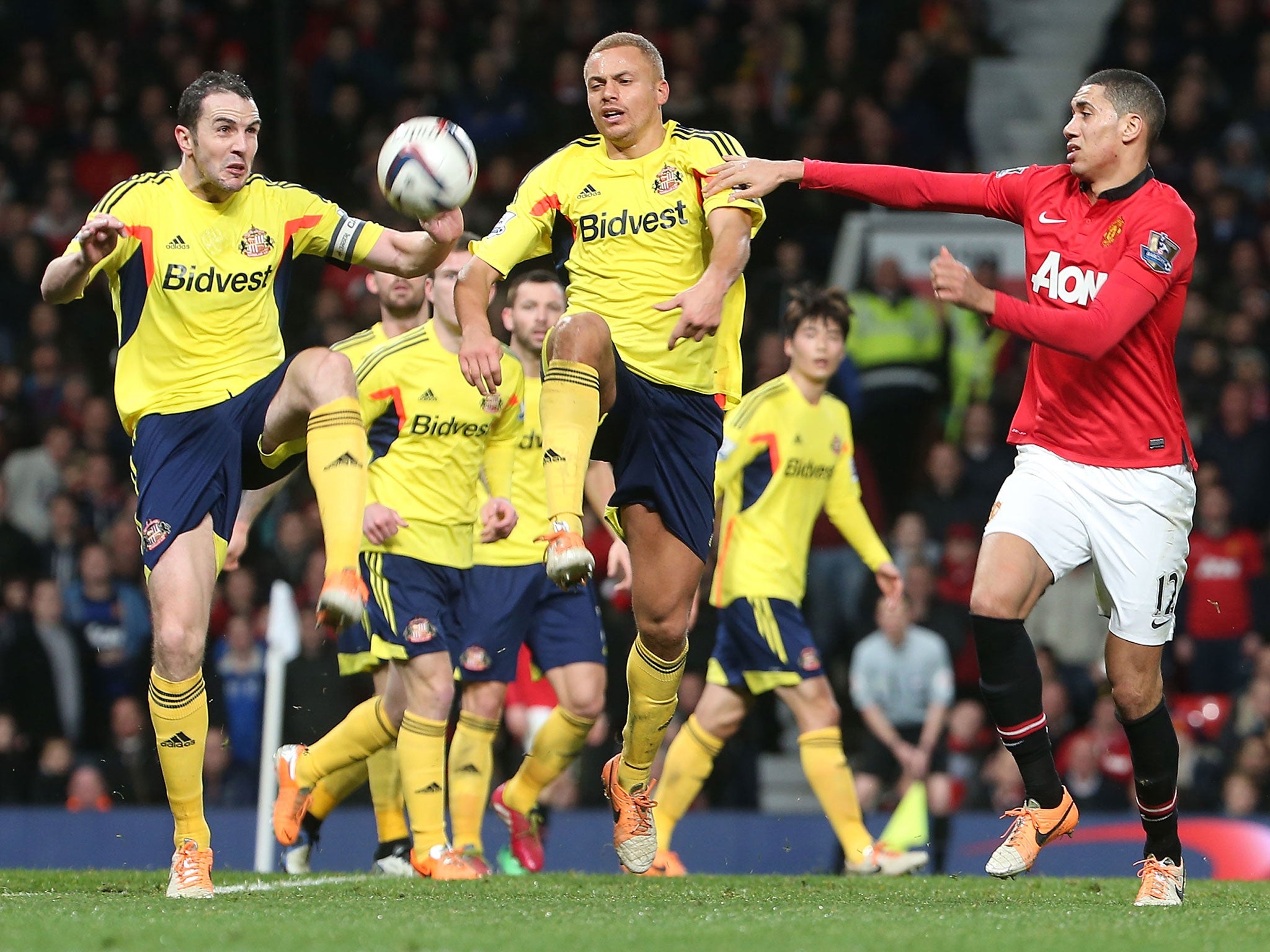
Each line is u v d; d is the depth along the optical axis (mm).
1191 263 17859
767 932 14656
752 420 28406
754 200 18484
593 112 18938
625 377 18750
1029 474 18156
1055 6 65125
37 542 43562
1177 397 18234
